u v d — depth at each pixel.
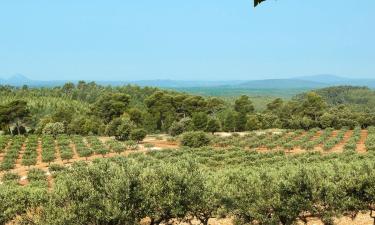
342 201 24.06
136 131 96.69
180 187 21.25
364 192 24.30
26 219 21.20
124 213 18.62
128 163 20.92
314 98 151.75
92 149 85.69
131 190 19.55
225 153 73.19
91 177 19.83
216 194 23.91
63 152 80.19
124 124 101.12
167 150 79.44
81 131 122.19
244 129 130.75
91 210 18.64
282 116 156.88
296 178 23.17
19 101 125.38
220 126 127.19
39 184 48.56
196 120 117.62
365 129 120.56
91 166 20.25
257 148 86.81
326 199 23.66
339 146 87.44
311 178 23.64
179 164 23.31
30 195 27.06
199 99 156.25
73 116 137.38
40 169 62.38
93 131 122.62
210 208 23.80
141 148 89.69
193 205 21.81
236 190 24.16
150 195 20.67
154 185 20.77
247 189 23.88
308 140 96.38
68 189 19.20
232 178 27.47
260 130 130.12
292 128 128.00
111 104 141.00
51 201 19.75
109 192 19.06
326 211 23.84
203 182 22.83
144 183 20.75
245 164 60.00
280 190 23.19
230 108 180.50
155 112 150.62
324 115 124.88
